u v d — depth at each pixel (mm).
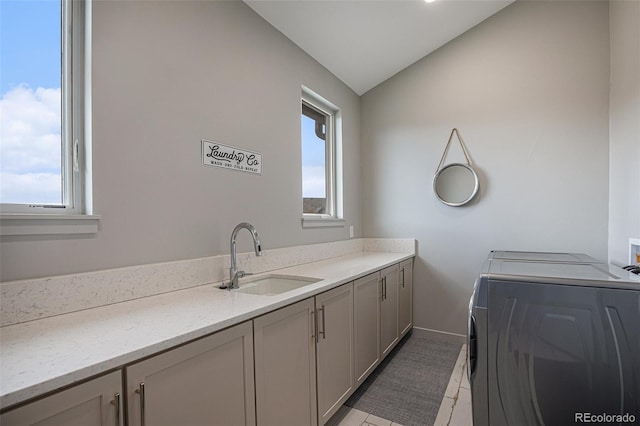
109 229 1335
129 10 1425
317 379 1676
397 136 3309
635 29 2016
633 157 2053
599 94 2494
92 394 803
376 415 1943
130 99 1420
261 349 1312
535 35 2715
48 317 1139
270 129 2240
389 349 2627
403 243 3260
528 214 2734
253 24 2115
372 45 2775
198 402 1058
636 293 1113
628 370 1112
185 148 1655
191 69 1694
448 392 2180
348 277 1963
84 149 1295
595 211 2500
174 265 1573
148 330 1024
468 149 2971
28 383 699
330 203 3152
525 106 2748
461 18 2760
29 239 1110
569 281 1203
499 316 1276
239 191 1979
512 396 1253
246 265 1995
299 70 2559
